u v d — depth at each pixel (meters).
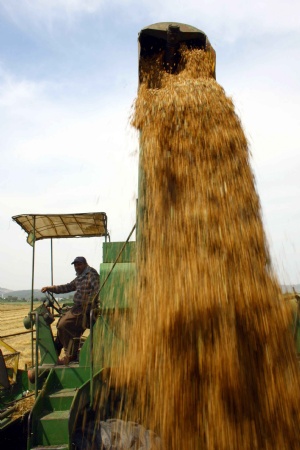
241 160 4.16
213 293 3.44
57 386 4.62
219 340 3.34
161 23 5.35
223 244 3.63
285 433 3.25
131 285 4.48
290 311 3.72
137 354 3.73
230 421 3.19
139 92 4.98
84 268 5.52
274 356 3.41
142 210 4.28
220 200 3.83
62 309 6.89
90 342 4.30
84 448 3.83
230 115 4.41
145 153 4.27
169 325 3.44
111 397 4.28
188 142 4.13
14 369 6.23
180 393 3.32
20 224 6.50
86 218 6.57
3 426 4.93
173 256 3.71
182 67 5.33
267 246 3.89
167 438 3.32
